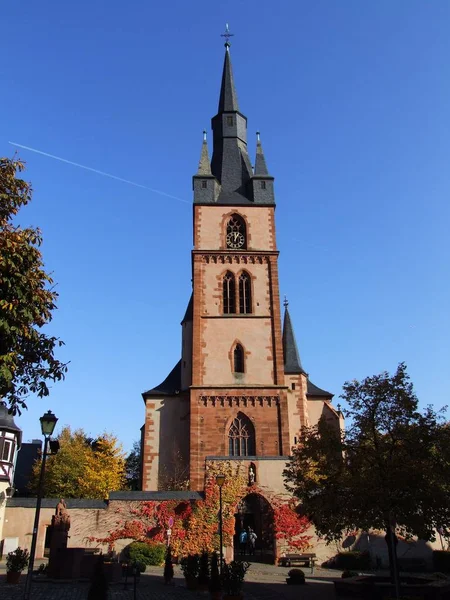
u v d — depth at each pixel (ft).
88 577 91.56
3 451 136.05
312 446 83.15
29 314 58.39
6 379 55.21
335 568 119.44
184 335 180.96
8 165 61.36
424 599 66.85
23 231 61.72
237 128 201.67
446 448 74.18
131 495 126.41
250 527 148.36
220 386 155.74
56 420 70.28
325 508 76.43
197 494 127.54
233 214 178.70
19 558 85.76
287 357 181.37
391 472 71.10
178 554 120.88
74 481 215.72
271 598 78.69
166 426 167.94
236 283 169.37
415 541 122.62
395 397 79.51
